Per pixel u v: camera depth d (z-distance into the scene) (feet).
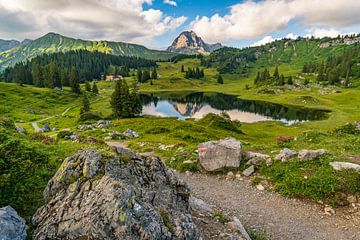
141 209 26.78
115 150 36.32
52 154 56.95
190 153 84.17
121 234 24.75
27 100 398.01
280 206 53.31
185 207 35.04
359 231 44.96
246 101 492.95
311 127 243.81
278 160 67.31
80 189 30.01
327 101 430.20
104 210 26.27
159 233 25.76
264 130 226.17
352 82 610.24
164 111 396.57
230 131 186.80
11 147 39.29
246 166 69.62
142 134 169.58
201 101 504.84
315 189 54.95
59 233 26.22
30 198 33.94
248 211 51.83
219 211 50.72
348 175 55.16
